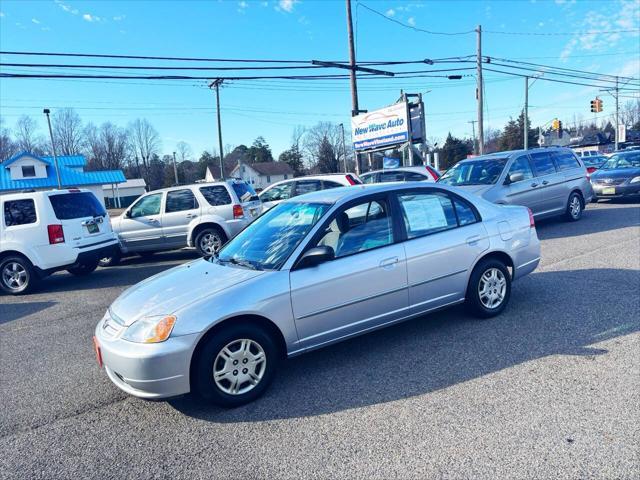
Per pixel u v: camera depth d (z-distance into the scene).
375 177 13.70
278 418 3.39
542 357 3.98
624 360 3.79
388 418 3.25
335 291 3.97
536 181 10.22
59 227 8.41
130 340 3.44
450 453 2.80
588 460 2.62
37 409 3.87
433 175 12.71
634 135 52.44
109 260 11.09
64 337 5.84
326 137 76.38
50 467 3.02
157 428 3.40
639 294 5.41
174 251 12.86
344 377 3.96
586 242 8.74
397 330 4.94
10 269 8.47
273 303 3.70
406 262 4.34
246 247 4.42
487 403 3.32
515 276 5.21
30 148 78.12
